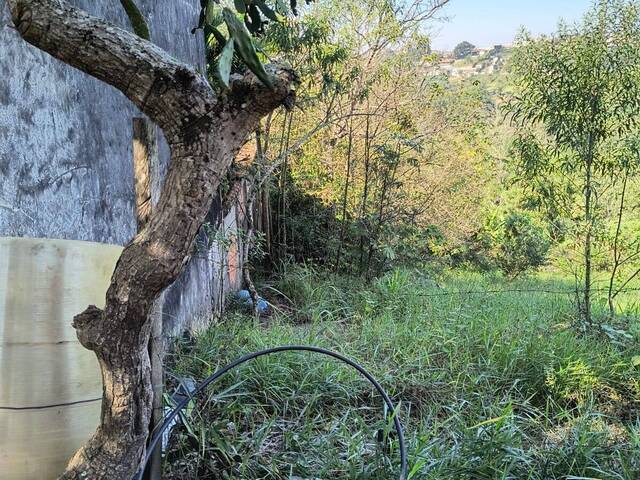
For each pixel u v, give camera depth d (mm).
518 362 3764
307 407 2787
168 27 3938
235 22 1231
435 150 8961
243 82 1299
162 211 1316
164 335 3330
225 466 2297
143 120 1786
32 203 2127
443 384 3439
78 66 1273
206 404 2527
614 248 4914
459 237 9602
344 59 7133
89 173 2529
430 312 4988
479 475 2359
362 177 7461
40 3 1228
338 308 5332
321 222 7652
